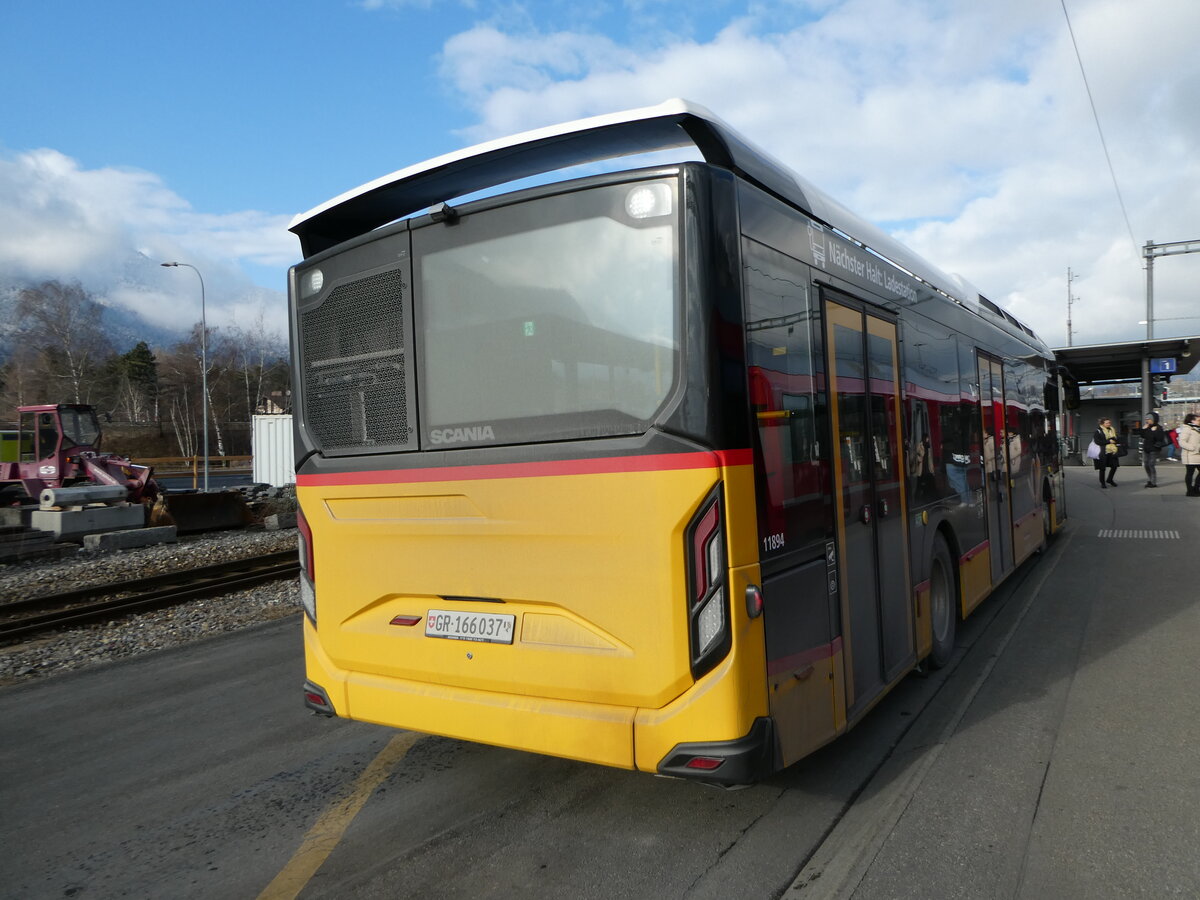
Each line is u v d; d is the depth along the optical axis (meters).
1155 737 4.48
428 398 3.73
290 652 7.32
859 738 4.61
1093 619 7.17
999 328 8.26
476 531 3.55
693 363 3.07
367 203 4.42
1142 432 20.83
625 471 3.18
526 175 4.11
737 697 3.05
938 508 5.66
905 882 3.10
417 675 3.77
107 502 20.23
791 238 3.75
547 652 3.37
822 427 3.86
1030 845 3.36
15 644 8.48
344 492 4.00
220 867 3.49
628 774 4.23
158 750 4.98
